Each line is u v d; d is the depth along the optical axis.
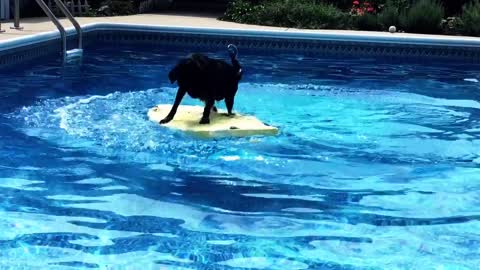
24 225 4.11
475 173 5.54
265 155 5.82
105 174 5.17
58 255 3.69
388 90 9.21
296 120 7.23
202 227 4.19
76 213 4.35
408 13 14.50
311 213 4.51
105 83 8.97
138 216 4.34
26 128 6.39
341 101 8.34
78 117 6.86
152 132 6.28
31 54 10.38
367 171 5.51
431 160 5.91
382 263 3.73
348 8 16.52
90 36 13.02
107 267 3.56
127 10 16.91
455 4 16.31
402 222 4.39
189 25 13.84
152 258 3.70
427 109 8.03
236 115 6.86
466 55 12.27
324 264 3.70
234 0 16.47
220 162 5.56
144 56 11.66
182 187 4.95
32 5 15.29
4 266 3.52
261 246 3.92
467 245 4.03
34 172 5.15
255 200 4.73
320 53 12.71
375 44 12.49
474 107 8.23
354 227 4.28
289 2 15.26
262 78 9.88
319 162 5.70
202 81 6.13
